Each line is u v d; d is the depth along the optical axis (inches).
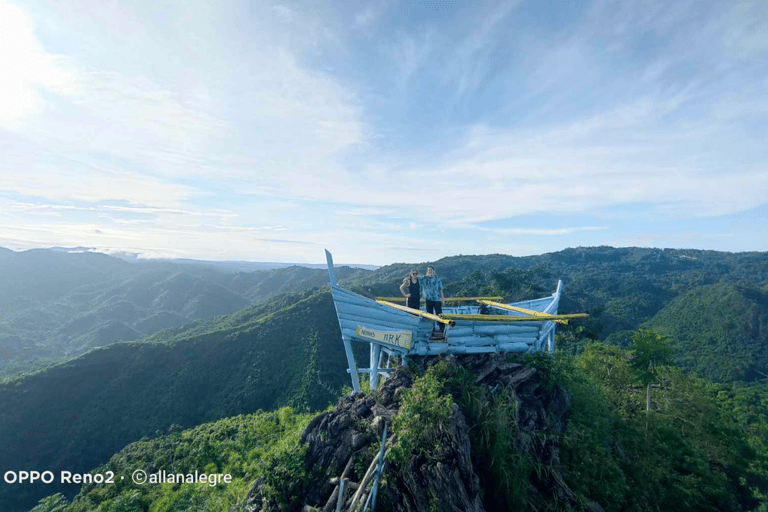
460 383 454.3
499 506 389.1
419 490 366.0
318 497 407.2
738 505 661.9
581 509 399.9
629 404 812.6
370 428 438.9
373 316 526.6
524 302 722.2
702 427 823.1
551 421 466.9
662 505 527.2
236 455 1165.7
